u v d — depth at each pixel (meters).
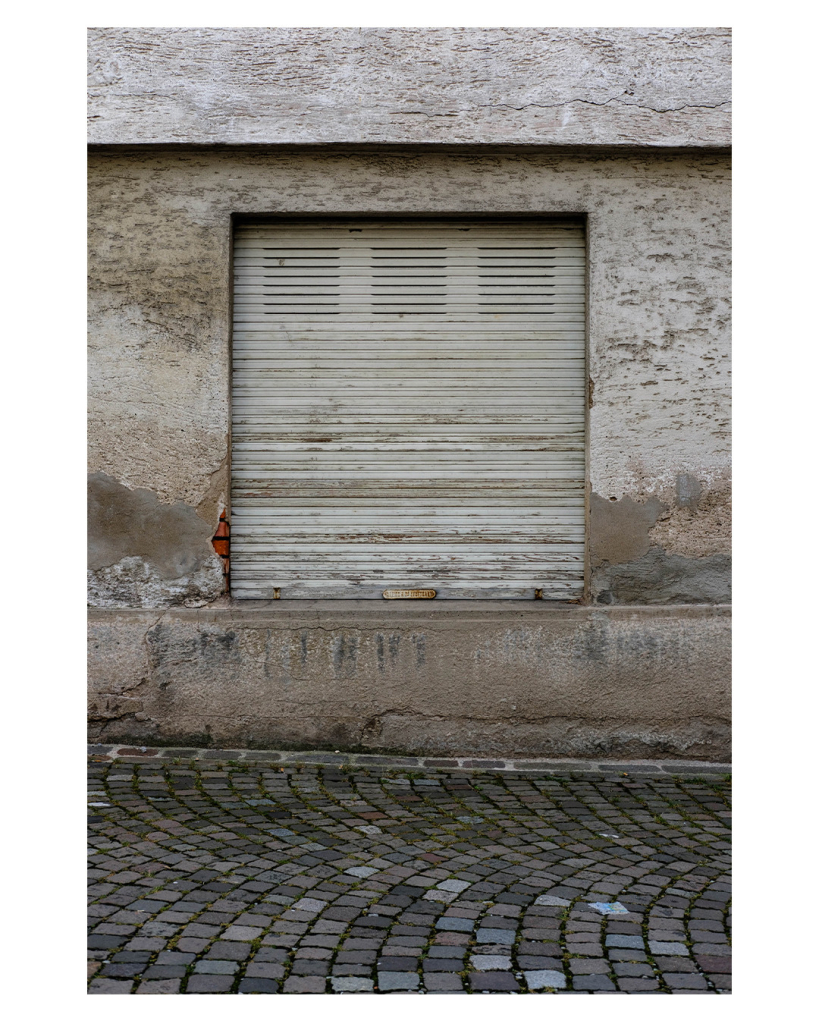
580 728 5.41
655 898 3.62
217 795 4.64
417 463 5.54
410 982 2.97
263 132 5.28
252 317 5.54
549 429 5.52
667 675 5.41
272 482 5.54
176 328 5.40
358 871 3.79
